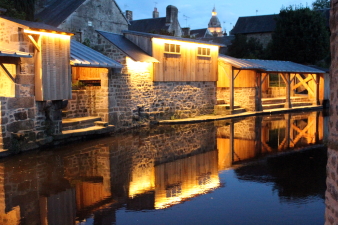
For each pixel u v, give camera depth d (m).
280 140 12.00
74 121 12.08
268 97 24.52
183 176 7.67
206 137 12.50
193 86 18.25
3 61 9.34
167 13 34.09
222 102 20.56
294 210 5.68
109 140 11.88
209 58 18.97
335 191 3.33
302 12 29.81
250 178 7.52
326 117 18.59
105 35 15.36
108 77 13.36
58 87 10.83
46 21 21.64
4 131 9.41
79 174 7.75
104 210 5.73
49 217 5.43
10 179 7.33
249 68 18.92
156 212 5.64
